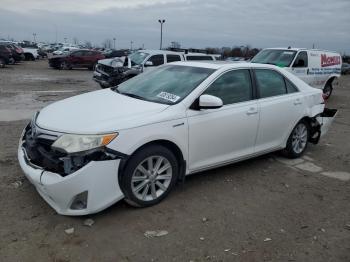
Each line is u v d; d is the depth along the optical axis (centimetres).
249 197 475
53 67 2944
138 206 421
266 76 566
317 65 1352
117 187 391
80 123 389
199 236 377
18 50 3184
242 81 527
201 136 462
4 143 636
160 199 437
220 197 468
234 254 352
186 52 1588
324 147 733
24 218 390
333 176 572
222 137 488
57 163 371
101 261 330
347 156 682
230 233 387
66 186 364
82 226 381
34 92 1396
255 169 576
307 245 375
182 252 350
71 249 344
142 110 427
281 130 584
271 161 618
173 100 457
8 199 428
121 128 388
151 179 423
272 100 560
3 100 1150
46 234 364
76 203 378
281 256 354
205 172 547
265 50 1380
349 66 4247
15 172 504
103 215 405
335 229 411
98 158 372
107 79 1373
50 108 460
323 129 677
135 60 1446
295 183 533
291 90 604
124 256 339
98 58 3011
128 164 397
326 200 484
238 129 507
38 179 376
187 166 460
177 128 433
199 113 458
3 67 2758
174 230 385
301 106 608
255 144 546
